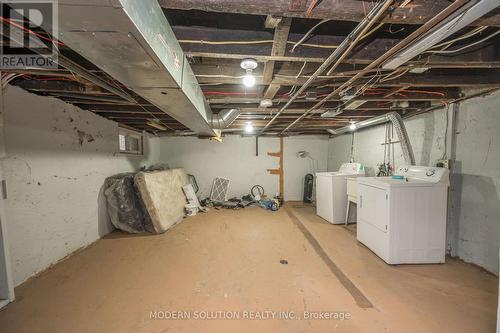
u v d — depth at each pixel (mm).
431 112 2773
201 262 2461
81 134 2832
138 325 1542
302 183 5883
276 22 1094
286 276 2158
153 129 4684
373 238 2652
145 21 873
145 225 3484
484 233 2232
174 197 4219
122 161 3871
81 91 2100
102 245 2943
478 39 1484
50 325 1539
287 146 5832
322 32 1418
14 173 1975
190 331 1491
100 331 1491
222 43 1360
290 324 1546
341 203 3900
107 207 3375
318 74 1583
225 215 4496
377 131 3887
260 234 3361
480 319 1571
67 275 2180
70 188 2641
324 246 2889
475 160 2303
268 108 2900
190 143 5656
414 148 3035
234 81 1955
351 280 2080
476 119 2285
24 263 2062
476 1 912
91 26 791
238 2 980
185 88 1509
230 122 3018
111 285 2014
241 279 2111
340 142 5242
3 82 1805
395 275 2162
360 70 1631
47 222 2314
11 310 1682
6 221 1772
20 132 2027
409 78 1913
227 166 5734
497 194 2123
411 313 1638
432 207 2359
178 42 1334
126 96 2113
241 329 1507
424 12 1059
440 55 1528
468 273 2180
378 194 2539
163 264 2414
